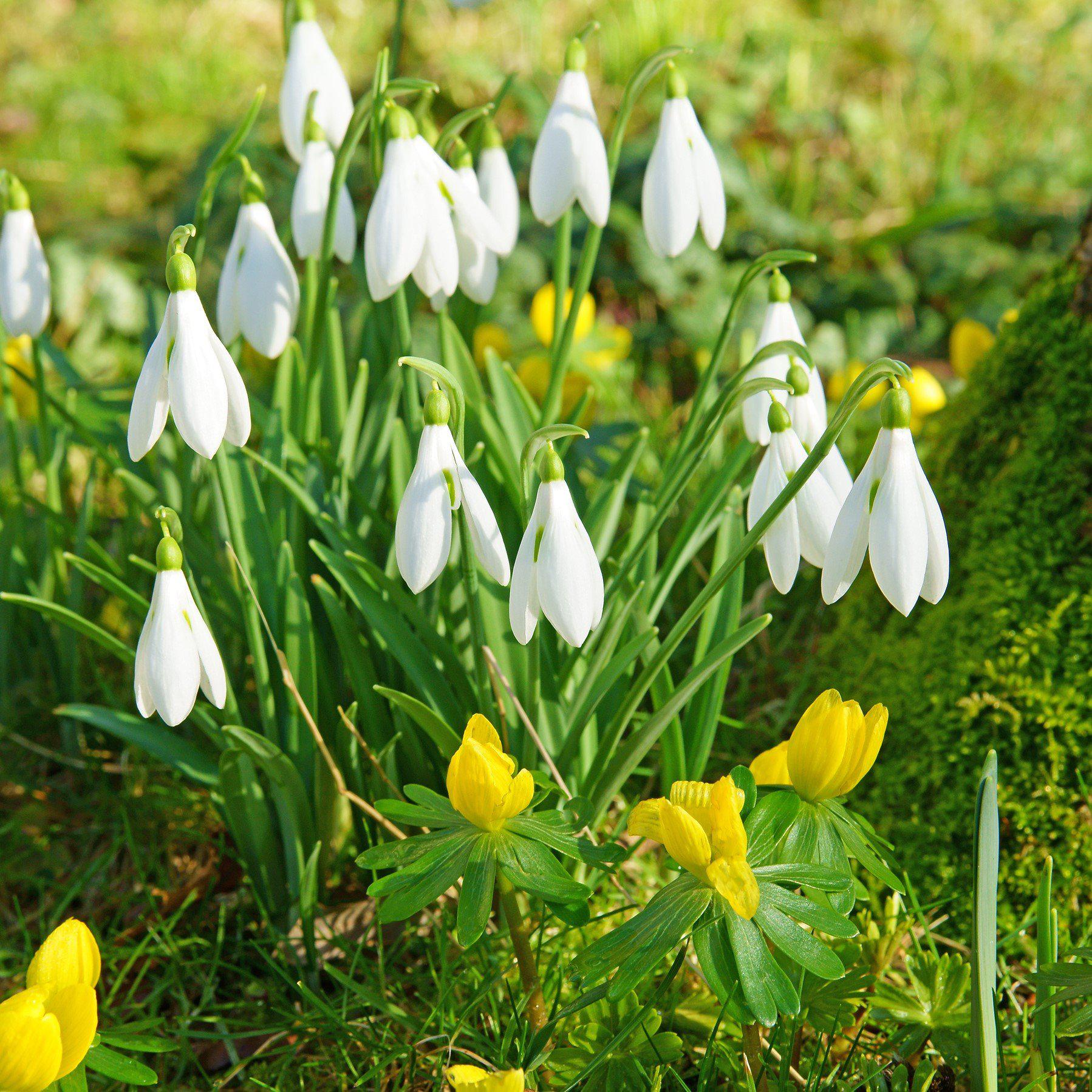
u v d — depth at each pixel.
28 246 0.64
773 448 0.58
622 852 0.57
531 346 1.26
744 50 1.70
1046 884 0.57
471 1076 0.55
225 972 0.65
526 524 0.57
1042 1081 0.58
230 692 0.62
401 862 0.56
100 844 0.69
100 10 2.19
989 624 0.67
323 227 0.64
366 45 1.91
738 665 0.75
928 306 1.40
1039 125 1.70
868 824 0.59
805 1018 0.58
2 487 0.76
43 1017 0.53
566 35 1.79
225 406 0.56
